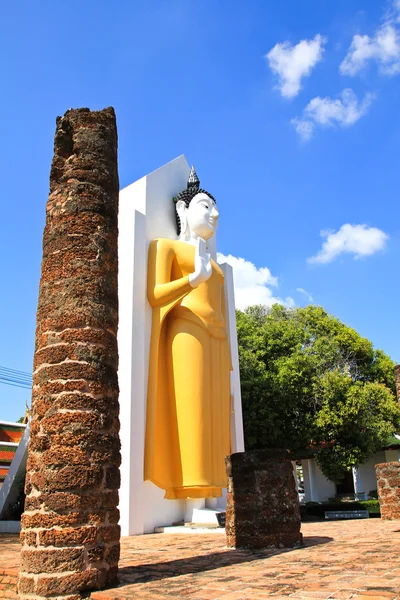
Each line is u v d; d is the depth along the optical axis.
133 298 13.96
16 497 15.36
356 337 27.17
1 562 7.59
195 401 13.55
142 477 12.70
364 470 29.50
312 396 21.16
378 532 9.44
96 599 5.09
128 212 15.94
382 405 21.77
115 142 7.54
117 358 6.64
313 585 4.71
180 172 18.05
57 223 6.86
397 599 3.93
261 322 25.91
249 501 8.02
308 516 21.77
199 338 14.17
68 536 5.40
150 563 7.02
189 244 15.70
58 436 5.79
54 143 7.31
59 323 6.32
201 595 4.68
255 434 21.23
